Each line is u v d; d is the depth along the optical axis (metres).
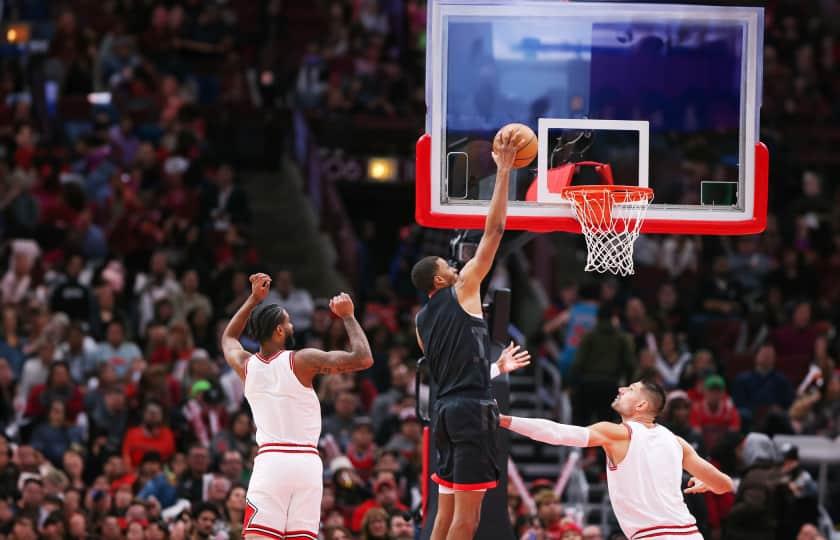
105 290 34.59
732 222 18.66
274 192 47.41
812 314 38.25
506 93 18.48
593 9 18.66
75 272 34.47
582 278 43.00
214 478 25.81
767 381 32.53
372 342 34.25
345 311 16.64
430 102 18.39
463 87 18.45
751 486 25.28
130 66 48.72
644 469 16.50
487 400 16.30
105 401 29.61
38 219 39.00
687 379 32.03
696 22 18.75
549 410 36.47
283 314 16.75
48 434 28.38
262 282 17.28
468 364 16.30
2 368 30.45
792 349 35.38
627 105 18.72
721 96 18.80
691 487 17.81
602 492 30.67
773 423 30.44
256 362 16.66
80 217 38.44
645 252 41.19
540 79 18.59
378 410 30.92
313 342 33.22
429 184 18.28
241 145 48.66
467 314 16.36
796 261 39.91
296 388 16.47
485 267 16.42
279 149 49.06
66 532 24.00
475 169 18.38
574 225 18.47
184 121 44.91
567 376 33.38
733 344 36.31
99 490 25.14
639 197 18.38
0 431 26.83
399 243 44.94
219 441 28.09
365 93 49.78
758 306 37.66
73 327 31.81
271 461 16.39
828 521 26.89
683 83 18.75
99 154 42.19
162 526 23.80
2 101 47.16
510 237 19.31
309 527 16.47
